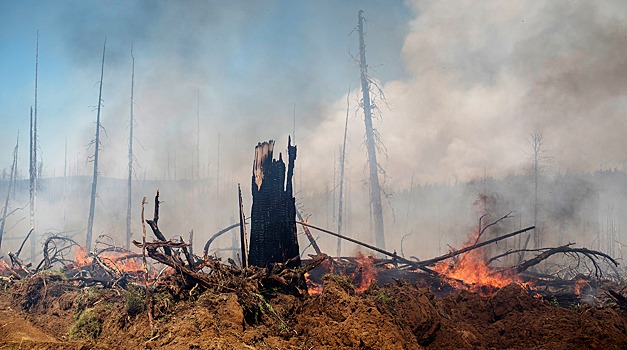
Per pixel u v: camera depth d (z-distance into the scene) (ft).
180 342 22.74
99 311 31.19
